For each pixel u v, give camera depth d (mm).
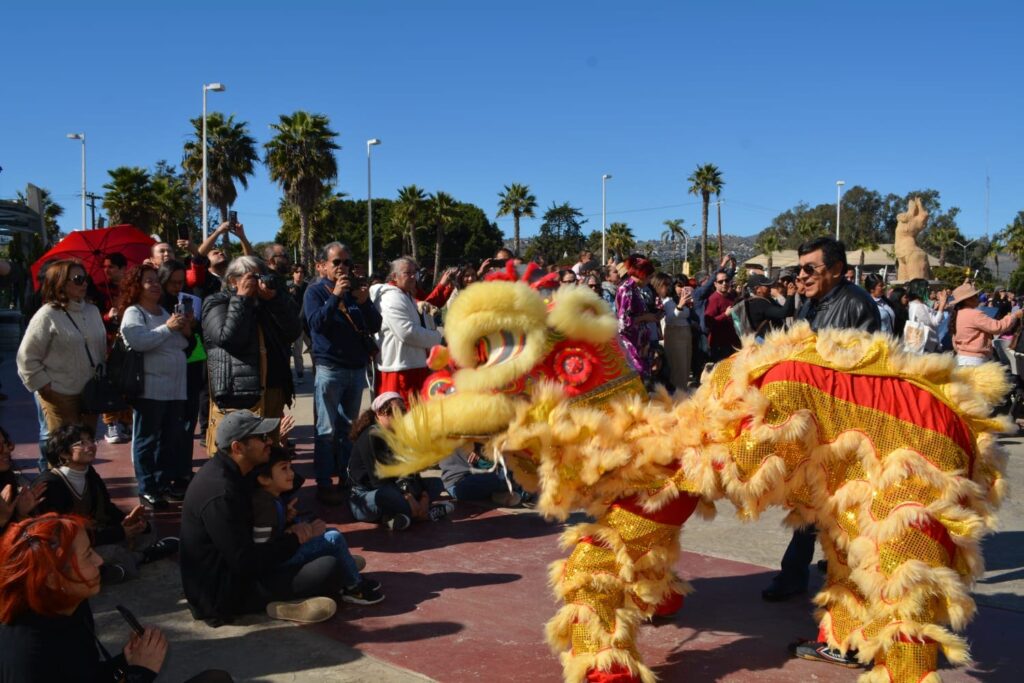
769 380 3254
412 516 6043
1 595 2510
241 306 5910
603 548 3432
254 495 4441
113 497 6688
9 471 4766
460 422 3383
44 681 2539
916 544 3018
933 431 3100
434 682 3721
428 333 6516
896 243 44031
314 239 62500
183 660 3947
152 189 43062
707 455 3227
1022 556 5371
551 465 3385
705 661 3953
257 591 4395
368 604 4570
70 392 5840
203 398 8836
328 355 6480
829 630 3822
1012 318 9578
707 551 5508
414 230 66188
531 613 4492
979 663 3910
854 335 3475
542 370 3457
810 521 3412
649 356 9758
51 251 8648
